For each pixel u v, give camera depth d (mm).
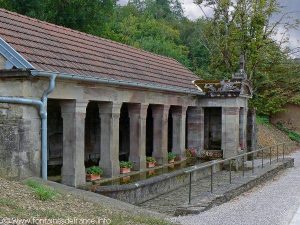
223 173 21172
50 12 29438
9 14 14992
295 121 45125
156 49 46375
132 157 17516
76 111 13703
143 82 16938
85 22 32188
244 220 10727
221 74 36531
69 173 13633
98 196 11281
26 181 10781
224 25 34938
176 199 14609
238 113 23094
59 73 12375
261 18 32844
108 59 17344
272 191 15898
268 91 37906
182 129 21453
